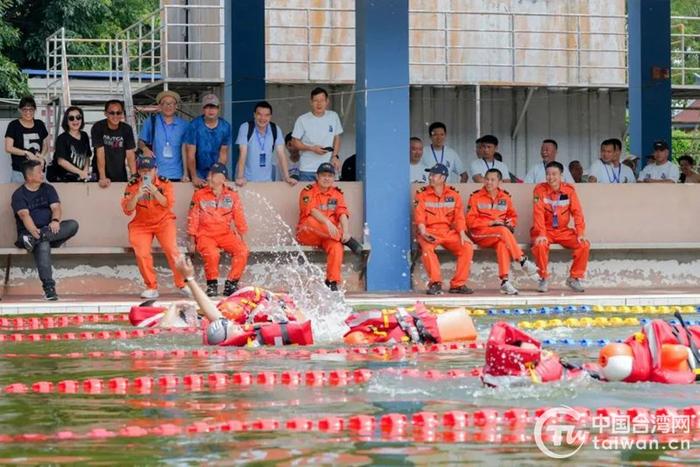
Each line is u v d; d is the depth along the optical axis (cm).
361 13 3092
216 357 1741
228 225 2878
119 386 1449
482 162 3378
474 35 4678
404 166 3092
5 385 1459
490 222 3008
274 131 3120
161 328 2188
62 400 1338
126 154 3078
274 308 1989
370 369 1594
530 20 4719
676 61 7762
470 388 1407
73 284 2997
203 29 4562
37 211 2822
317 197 2980
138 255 2819
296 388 1427
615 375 1409
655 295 2842
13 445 1067
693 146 5741
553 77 4750
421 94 4634
